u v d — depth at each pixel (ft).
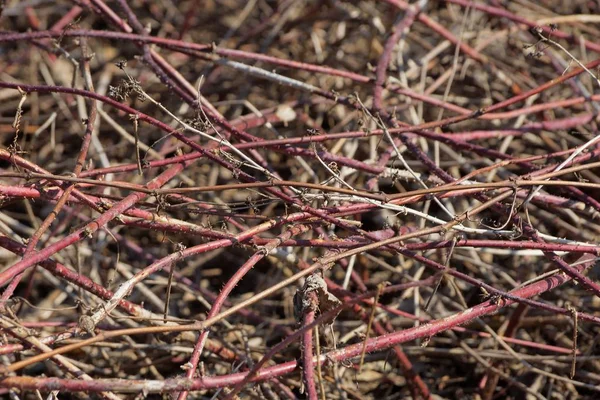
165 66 12.11
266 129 14.48
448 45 14.42
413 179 11.03
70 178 8.96
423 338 9.98
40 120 15.12
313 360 8.52
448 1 13.74
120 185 9.05
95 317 8.06
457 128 14.29
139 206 10.49
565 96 14.34
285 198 9.59
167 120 14.89
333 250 9.89
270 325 12.12
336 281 12.57
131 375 11.34
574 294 12.06
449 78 14.30
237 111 14.29
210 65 15.21
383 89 12.35
